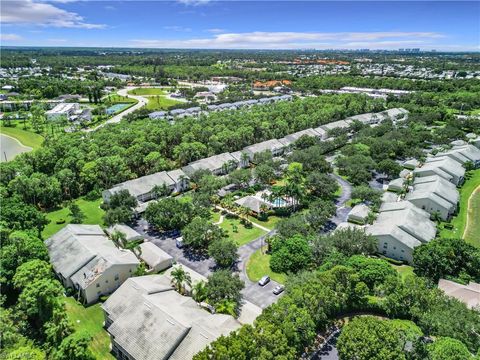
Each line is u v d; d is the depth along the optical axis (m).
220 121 184.50
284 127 184.25
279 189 111.44
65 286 76.50
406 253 84.38
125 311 60.78
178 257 87.00
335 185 118.25
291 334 52.31
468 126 196.38
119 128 174.38
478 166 150.25
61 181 121.94
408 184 124.06
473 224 102.56
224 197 117.50
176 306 62.03
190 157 148.75
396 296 63.66
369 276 68.75
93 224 101.56
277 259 81.38
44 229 100.62
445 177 126.44
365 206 106.31
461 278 73.94
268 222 105.12
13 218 88.69
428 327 57.59
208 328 55.69
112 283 74.75
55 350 54.69
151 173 135.50
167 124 178.75
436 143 172.62
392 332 51.00
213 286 67.88
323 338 61.31
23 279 63.38
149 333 55.97
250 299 71.88
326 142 167.88
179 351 53.16
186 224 97.38
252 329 52.00
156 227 101.75
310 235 88.38
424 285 64.19
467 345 53.41
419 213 98.19
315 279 64.31
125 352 56.28
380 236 87.56
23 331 63.38
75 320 66.69
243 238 95.94
